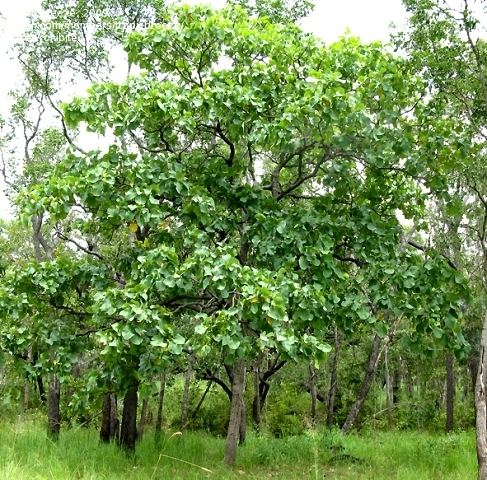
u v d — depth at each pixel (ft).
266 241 28.91
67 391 47.03
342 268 32.83
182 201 29.63
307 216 29.48
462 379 88.63
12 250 62.13
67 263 32.45
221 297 26.35
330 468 35.35
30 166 45.80
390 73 29.17
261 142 27.89
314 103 26.11
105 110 30.19
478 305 45.78
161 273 25.43
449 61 32.71
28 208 28.91
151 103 28.76
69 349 31.42
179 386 66.95
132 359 26.50
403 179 34.12
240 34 30.76
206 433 57.67
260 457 36.65
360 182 33.35
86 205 29.45
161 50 31.58
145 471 30.01
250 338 27.04
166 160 30.53
